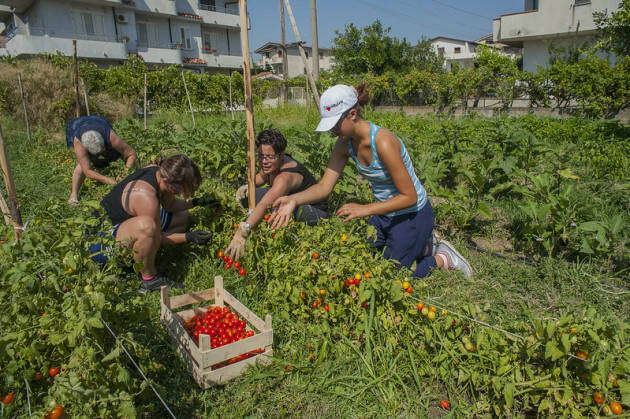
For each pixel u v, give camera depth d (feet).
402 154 10.18
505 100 51.49
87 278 7.11
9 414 6.69
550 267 11.78
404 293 8.50
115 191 11.14
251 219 9.87
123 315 7.56
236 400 7.72
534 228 13.14
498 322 9.29
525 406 6.99
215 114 57.16
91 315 6.39
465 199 14.57
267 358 8.43
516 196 18.29
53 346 7.05
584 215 13.19
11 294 7.16
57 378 6.15
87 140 15.69
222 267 11.97
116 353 6.29
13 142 33.88
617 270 12.01
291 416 7.48
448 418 7.30
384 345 8.57
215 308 10.06
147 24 101.19
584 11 62.44
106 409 5.96
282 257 9.87
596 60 42.47
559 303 10.38
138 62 61.11
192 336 8.98
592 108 40.22
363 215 10.03
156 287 11.33
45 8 82.79
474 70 57.21
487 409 7.28
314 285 9.11
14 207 9.11
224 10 119.34
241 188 13.85
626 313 9.91
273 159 11.89
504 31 71.05
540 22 66.90
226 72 122.42
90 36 89.15
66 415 6.19
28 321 6.98
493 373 7.52
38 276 7.50
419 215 10.90
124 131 26.63
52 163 26.35
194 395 7.84
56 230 7.90
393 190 10.89
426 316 8.41
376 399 7.75
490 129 21.72
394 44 105.50
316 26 56.13
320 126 9.47
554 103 54.13
